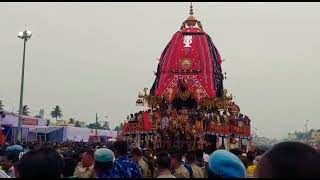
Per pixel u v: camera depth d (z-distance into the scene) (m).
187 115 33.28
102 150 6.41
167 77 38.12
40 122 66.06
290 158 1.90
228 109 37.72
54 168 3.20
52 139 60.53
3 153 10.14
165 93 37.47
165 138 32.12
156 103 37.22
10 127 45.34
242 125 37.81
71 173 10.73
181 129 31.91
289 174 1.86
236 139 36.81
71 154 13.90
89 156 8.93
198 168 10.45
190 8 40.59
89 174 8.77
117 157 8.10
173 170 9.52
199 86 37.09
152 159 13.84
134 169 7.66
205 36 39.50
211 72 37.69
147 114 35.16
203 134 32.41
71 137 63.06
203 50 38.38
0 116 42.88
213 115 34.94
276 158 1.92
